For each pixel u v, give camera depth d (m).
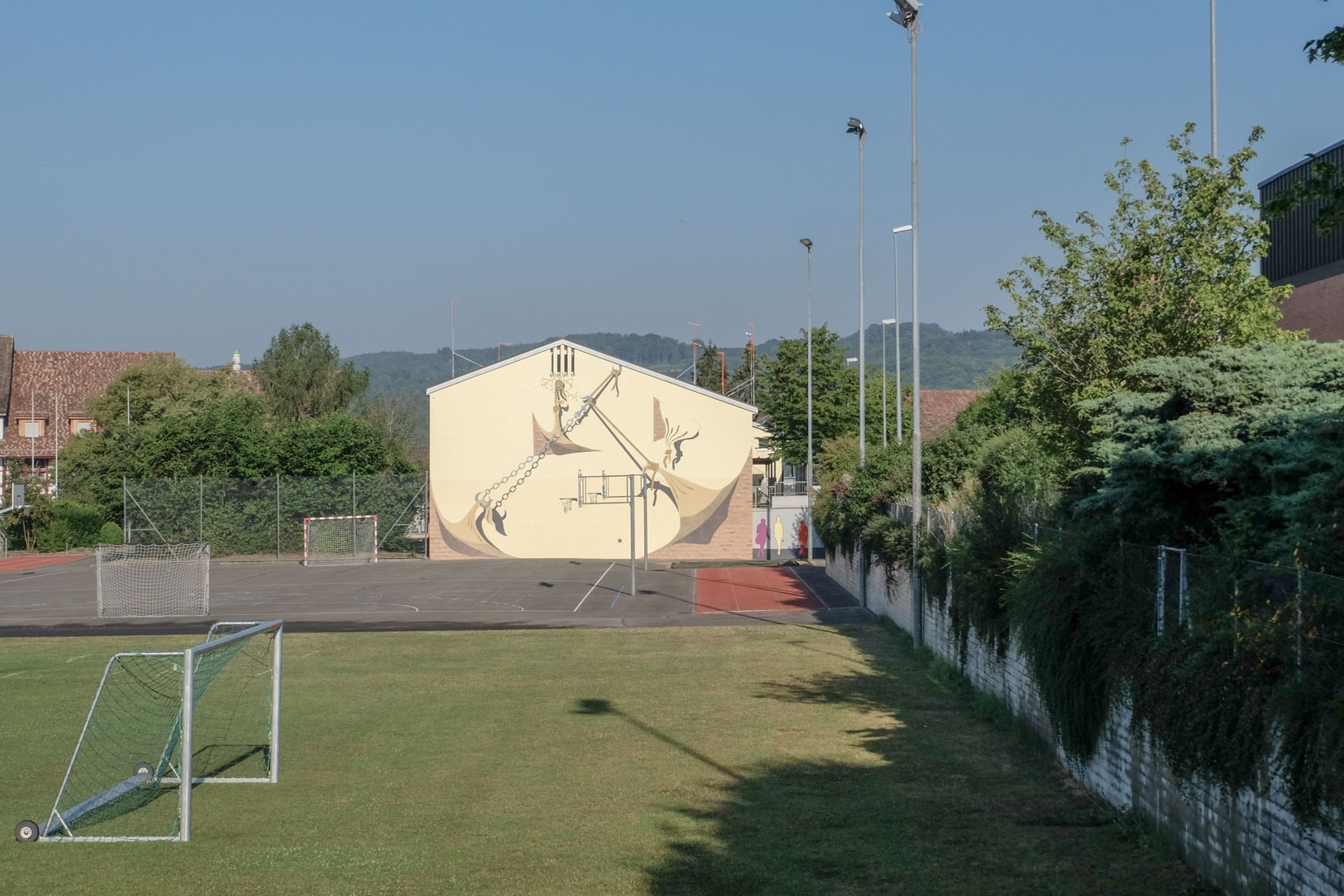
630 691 20.91
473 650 26.44
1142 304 21.50
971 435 33.69
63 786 12.49
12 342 94.00
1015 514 18.69
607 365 56.34
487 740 16.89
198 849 11.74
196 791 14.13
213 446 61.19
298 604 36.66
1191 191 21.64
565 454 56.50
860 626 30.44
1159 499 13.77
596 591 40.59
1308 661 8.43
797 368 75.81
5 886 10.59
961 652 20.75
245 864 11.19
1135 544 13.42
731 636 28.58
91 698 20.59
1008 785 13.84
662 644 27.17
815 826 12.23
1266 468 12.61
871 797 13.40
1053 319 22.64
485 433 56.94
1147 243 21.52
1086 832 11.80
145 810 13.25
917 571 25.47
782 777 14.41
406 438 99.38
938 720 17.92
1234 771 9.15
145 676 22.98
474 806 13.24
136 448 67.44
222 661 15.08
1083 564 13.44
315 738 17.12
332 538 57.94
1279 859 8.60
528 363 56.75
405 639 28.36
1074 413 22.00
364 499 58.91
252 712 19.12
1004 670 17.67
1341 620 8.07
